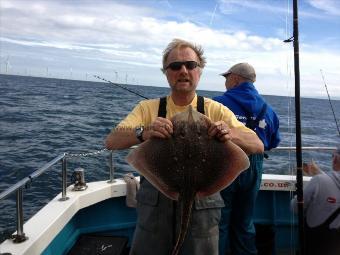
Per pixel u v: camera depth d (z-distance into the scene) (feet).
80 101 170.60
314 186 11.81
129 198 15.37
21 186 10.55
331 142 72.28
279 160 44.78
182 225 7.93
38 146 56.44
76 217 15.23
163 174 8.47
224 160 8.46
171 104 9.86
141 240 9.50
